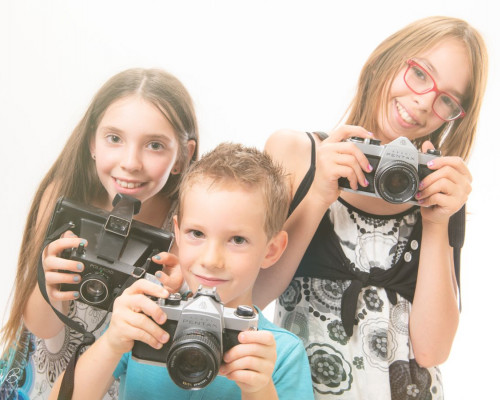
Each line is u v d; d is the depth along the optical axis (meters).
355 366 1.35
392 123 1.40
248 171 1.15
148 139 1.43
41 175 2.28
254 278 1.17
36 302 1.43
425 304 1.36
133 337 1.01
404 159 1.29
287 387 1.17
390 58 1.41
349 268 1.38
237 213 1.11
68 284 1.34
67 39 2.35
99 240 1.33
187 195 1.16
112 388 1.47
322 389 1.35
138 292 1.05
